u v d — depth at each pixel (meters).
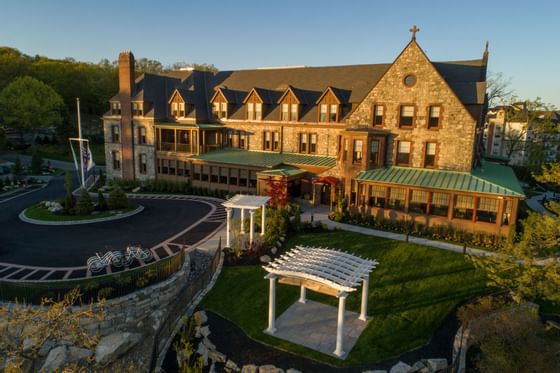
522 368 13.91
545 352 14.33
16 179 50.62
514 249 17.61
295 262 17.47
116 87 89.81
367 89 38.09
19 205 37.53
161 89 48.62
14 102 68.94
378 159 31.89
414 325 17.41
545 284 16.14
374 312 18.47
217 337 16.69
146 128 46.78
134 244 25.69
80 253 23.75
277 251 24.86
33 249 24.33
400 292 20.09
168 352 16.31
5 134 74.25
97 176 55.81
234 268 22.66
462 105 28.69
